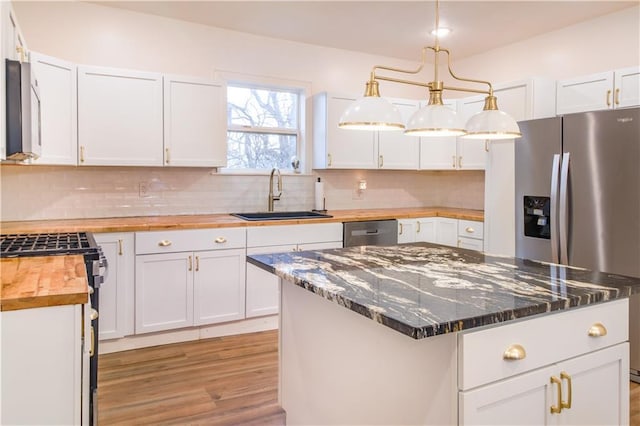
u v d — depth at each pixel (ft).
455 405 3.97
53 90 9.65
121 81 10.73
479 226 12.60
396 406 4.65
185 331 10.92
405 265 6.23
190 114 11.57
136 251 10.01
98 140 10.52
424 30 12.89
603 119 9.20
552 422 4.53
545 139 10.26
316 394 6.10
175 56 12.18
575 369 4.70
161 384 8.62
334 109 13.58
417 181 16.62
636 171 8.79
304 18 12.00
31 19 10.55
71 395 4.46
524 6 11.11
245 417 7.45
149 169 12.08
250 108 13.79
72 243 7.31
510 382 4.19
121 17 11.48
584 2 10.90
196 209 12.73
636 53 11.13
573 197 9.68
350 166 13.88
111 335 9.91
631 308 9.04
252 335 11.42
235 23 12.37
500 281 5.27
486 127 6.08
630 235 8.91
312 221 11.96
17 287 4.58
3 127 5.54
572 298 4.52
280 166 14.32
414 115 6.03
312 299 6.15
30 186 10.68
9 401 4.28
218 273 10.91
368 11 11.42
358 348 5.23
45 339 4.36
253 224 11.23
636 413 7.66
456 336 3.96
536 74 13.44
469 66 15.60
